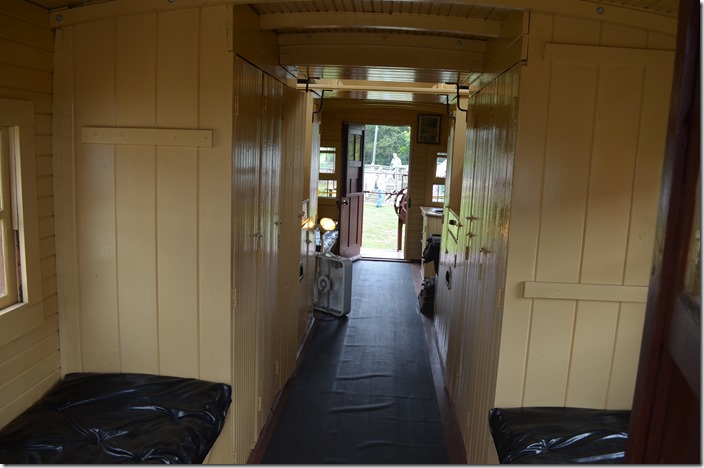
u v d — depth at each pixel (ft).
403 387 14.44
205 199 8.50
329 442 11.53
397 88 17.15
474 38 11.38
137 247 8.77
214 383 8.79
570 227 8.27
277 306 12.36
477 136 11.73
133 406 8.03
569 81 8.01
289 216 13.15
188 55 8.29
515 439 7.58
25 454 6.76
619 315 8.42
